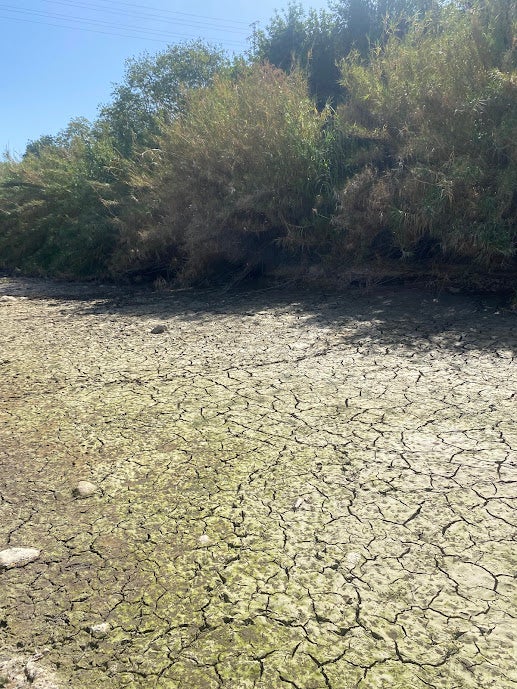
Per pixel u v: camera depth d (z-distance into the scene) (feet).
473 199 19.71
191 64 46.73
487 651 5.69
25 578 7.20
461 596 6.45
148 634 6.19
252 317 21.67
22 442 11.37
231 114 28.14
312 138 26.02
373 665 5.61
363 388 13.21
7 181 50.55
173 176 29.78
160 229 30.73
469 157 19.79
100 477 9.75
